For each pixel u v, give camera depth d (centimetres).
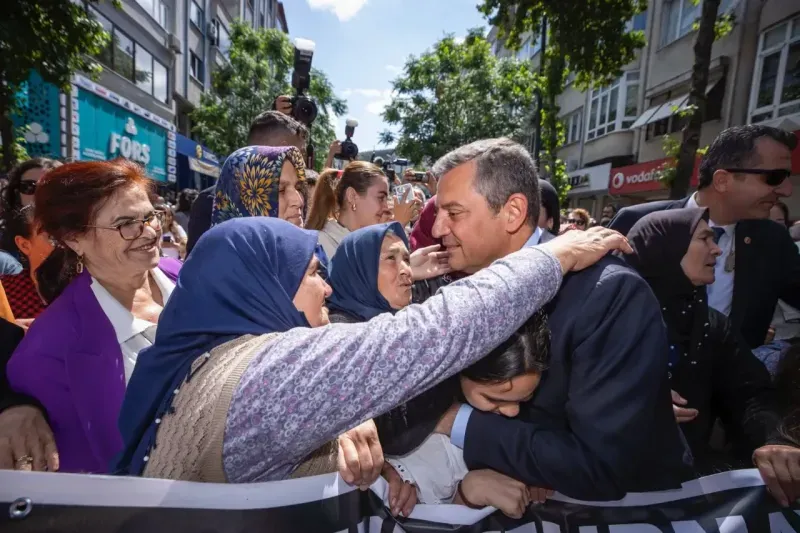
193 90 1972
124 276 141
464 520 115
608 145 1594
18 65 577
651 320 108
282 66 2117
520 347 103
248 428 79
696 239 152
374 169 264
